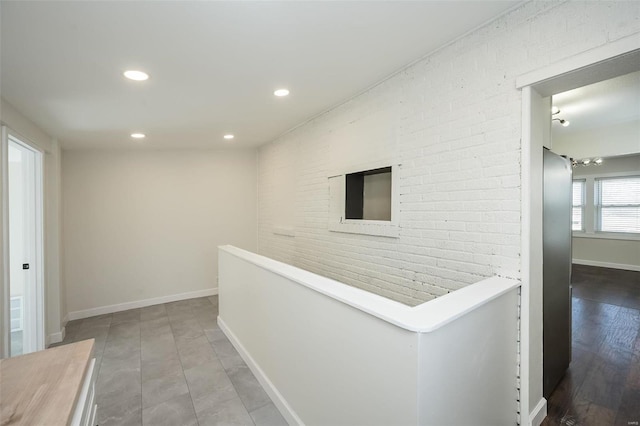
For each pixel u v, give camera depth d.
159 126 3.40
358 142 2.82
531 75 1.60
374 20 1.69
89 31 1.62
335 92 2.73
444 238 2.07
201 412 2.04
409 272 2.34
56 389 0.81
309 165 3.61
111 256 4.25
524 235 1.65
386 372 1.16
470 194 1.91
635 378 2.28
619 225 6.60
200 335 3.32
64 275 3.85
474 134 1.88
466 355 1.27
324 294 1.52
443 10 1.64
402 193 2.38
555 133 5.35
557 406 1.96
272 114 3.28
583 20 1.44
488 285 1.58
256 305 2.43
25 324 2.98
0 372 0.88
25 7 1.40
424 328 1.03
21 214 3.11
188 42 1.79
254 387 2.32
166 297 4.59
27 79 2.10
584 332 3.14
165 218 4.60
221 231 4.98
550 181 1.99
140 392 2.27
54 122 2.96
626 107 3.94
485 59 1.82
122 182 4.33
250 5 1.49
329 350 1.51
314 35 1.80
